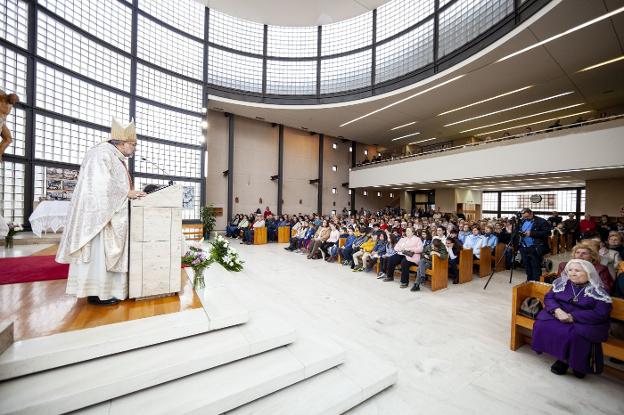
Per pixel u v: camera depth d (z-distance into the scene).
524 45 7.37
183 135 10.59
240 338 2.14
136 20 9.14
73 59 7.36
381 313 3.79
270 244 11.08
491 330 3.29
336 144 18.41
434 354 2.74
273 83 12.86
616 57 7.81
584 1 5.79
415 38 10.41
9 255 4.37
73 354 1.66
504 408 2.01
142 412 1.50
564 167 8.07
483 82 9.56
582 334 2.29
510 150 9.38
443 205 17.30
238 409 1.73
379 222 9.43
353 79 12.30
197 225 10.98
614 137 7.14
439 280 4.94
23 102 6.26
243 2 11.08
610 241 3.85
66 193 7.06
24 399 1.38
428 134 16.55
